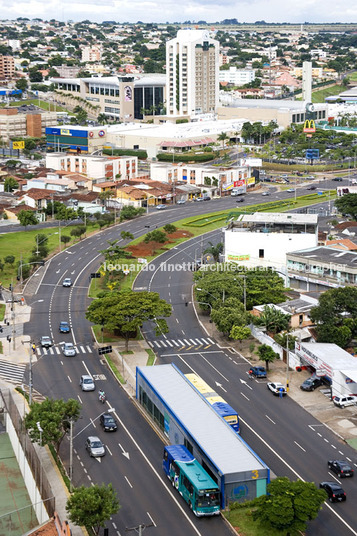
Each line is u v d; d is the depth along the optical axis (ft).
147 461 489.67
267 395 592.60
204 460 448.65
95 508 402.52
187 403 513.86
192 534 412.36
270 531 411.34
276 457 495.00
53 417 485.15
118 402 579.89
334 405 574.97
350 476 471.21
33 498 440.45
